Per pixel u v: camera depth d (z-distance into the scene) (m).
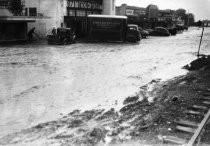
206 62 20.30
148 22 68.31
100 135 7.71
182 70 18.59
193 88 12.81
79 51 27.44
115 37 37.53
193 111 9.35
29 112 10.14
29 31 36.28
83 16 47.47
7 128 8.65
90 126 8.59
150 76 16.73
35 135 7.98
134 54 26.53
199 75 16.05
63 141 7.47
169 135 7.51
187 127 7.98
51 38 32.72
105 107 10.70
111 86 14.16
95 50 28.73
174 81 14.94
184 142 6.97
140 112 9.75
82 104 11.16
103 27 37.31
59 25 41.94
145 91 13.00
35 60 21.28
